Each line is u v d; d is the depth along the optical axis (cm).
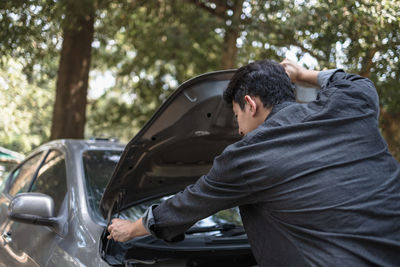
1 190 358
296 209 142
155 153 208
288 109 157
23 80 682
